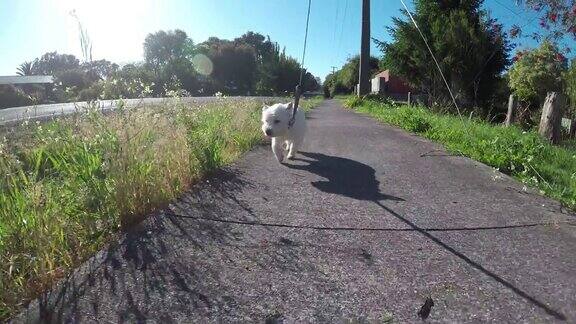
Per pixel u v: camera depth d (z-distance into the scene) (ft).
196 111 26.32
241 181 16.17
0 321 7.22
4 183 10.94
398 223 11.65
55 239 9.61
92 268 8.99
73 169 12.29
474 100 53.52
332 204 13.37
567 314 7.27
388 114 43.14
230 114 28.40
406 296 7.86
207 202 13.42
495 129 27.32
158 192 13.01
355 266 9.05
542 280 8.43
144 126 16.03
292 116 19.39
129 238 10.54
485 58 53.11
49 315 7.34
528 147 21.07
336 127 35.70
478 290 8.06
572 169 19.10
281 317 7.24
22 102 70.03
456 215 12.33
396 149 23.73
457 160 20.40
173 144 16.21
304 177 16.98
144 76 29.91
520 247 10.03
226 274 8.72
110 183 11.66
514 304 7.58
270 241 10.38
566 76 35.60
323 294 7.95
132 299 7.80
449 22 53.26
